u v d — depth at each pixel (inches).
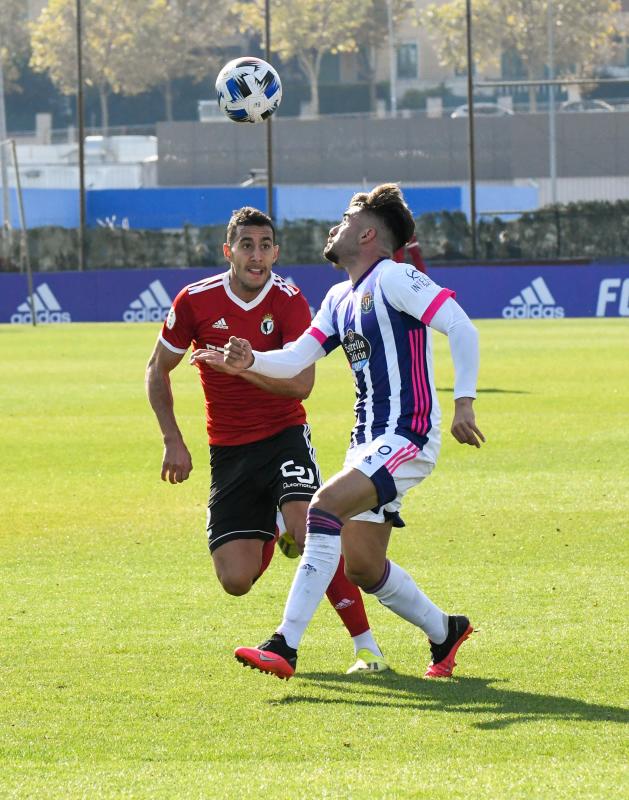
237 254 799.7
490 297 5039.4
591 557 1023.6
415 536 1115.9
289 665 663.8
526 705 658.8
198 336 820.6
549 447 1652.3
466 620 724.0
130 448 1712.6
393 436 697.6
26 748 600.7
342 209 7514.8
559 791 534.0
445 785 542.6
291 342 810.2
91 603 899.4
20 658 759.1
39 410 2164.1
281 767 570.3
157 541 1127.0
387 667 738.8
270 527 812.0
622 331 4119.1
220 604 894.4
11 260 5625.0
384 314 701.3
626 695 673.0
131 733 621.6
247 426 799.1
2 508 1289.4
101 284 5221.5
